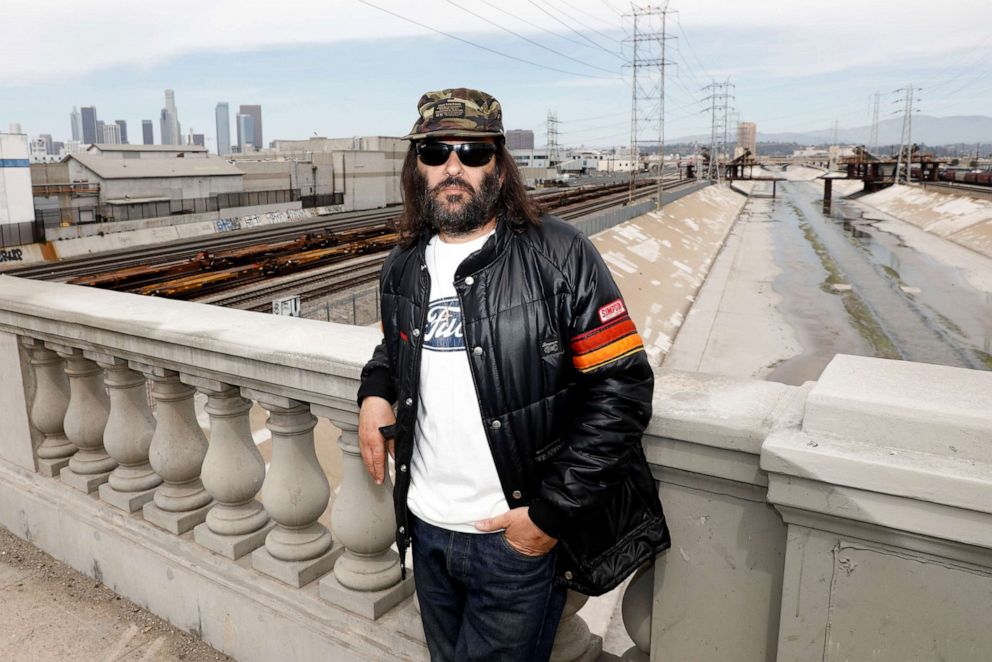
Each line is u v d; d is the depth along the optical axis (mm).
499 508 1684
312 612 2494
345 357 2230
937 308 43219
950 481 1318
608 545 1662
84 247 41812
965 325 39594
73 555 3350
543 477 1591
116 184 49500
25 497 3543
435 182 1657
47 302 3252
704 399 1752
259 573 2688
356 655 2355
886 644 1498
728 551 1727
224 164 59531
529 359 1585
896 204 103188
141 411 3217
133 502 3158
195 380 2703
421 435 1761
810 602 1564
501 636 1742
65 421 3385
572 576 1688
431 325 1699
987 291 47406
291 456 2527
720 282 50906
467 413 1661
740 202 126062
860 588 1501
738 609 1740
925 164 116312
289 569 2588
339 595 2461
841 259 60469
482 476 1674
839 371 1650
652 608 1910
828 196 113438
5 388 3611
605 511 1646
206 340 2531
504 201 1658
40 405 3506
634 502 1676
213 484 2736
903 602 1462
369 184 75375
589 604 3352
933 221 79750
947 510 1345
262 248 36781
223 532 2805
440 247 1729
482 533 1694
